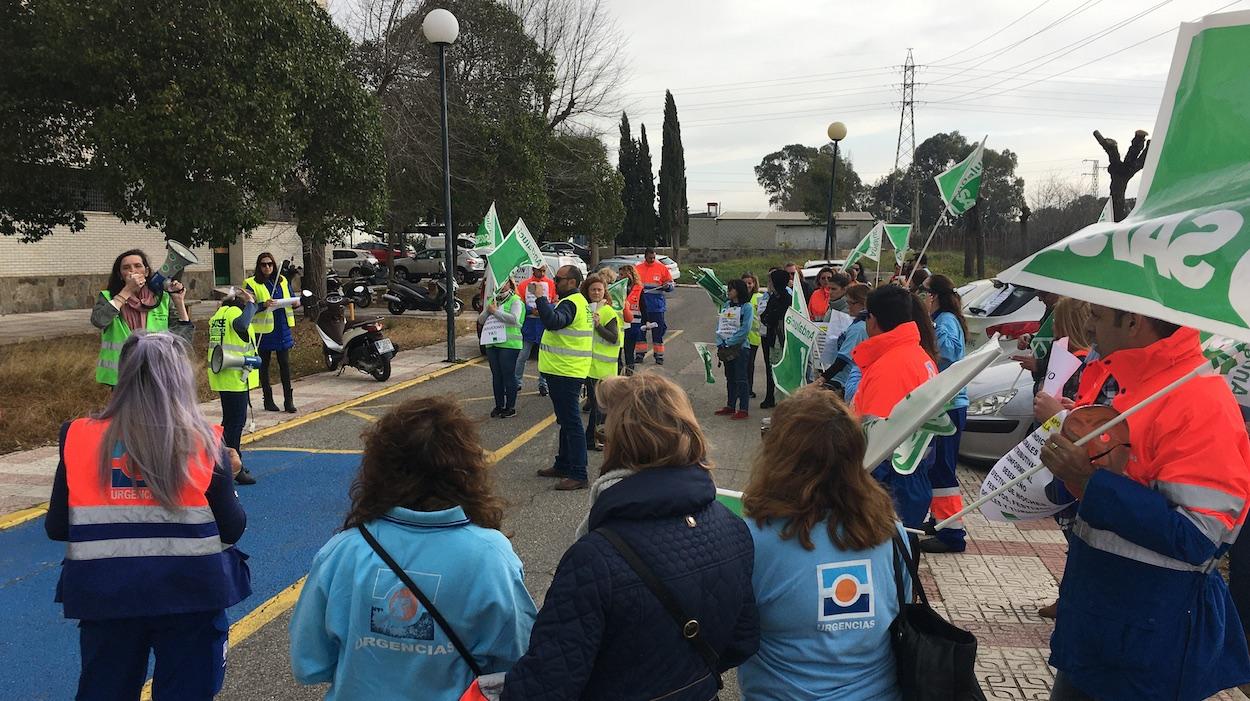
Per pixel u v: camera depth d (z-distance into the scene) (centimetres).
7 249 1900
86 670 258
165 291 622
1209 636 216
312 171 1528
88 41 1088
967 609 436
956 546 516
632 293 1195
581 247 4062
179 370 254
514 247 927
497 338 929
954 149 6500
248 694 363
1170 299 188
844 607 212
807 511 212
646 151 5212
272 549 534
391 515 207
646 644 186
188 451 249
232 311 663
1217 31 202
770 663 218
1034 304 883
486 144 2425
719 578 194
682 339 1781
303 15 1328
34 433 802
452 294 1346
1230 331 177
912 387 375
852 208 6950
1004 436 672
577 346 658
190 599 253
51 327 1677
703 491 198
